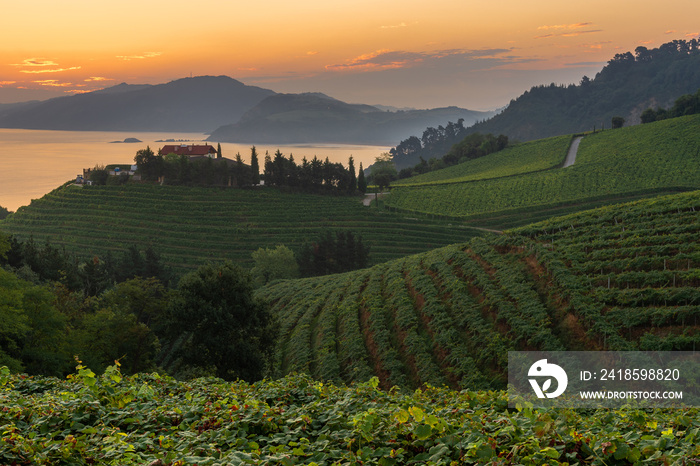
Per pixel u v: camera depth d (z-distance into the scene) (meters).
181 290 32.53
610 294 31.27
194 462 5.51
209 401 9.28
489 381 27.72
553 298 33.22
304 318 47.34
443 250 51.31
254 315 33.03
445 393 10.05
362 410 8.09
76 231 123.56
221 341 31.09
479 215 120.62
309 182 142.50
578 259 37.38
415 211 128.75
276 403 9.10
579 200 117.31
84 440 6.57
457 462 5.45
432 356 32.44
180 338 56.16
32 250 70.50
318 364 36.47
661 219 41.62
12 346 29.86
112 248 116.50
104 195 134.88
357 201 138.12
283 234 120.19
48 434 7.00
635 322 28.25
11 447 5.75
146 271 87.81
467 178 158.50
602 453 5.58
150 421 7.91
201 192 134.88
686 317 27.25
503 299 34.38
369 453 5.80
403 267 51.16
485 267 41.75
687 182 116.56
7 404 8.01
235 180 141.00
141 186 137.38
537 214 117.00
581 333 29.27
